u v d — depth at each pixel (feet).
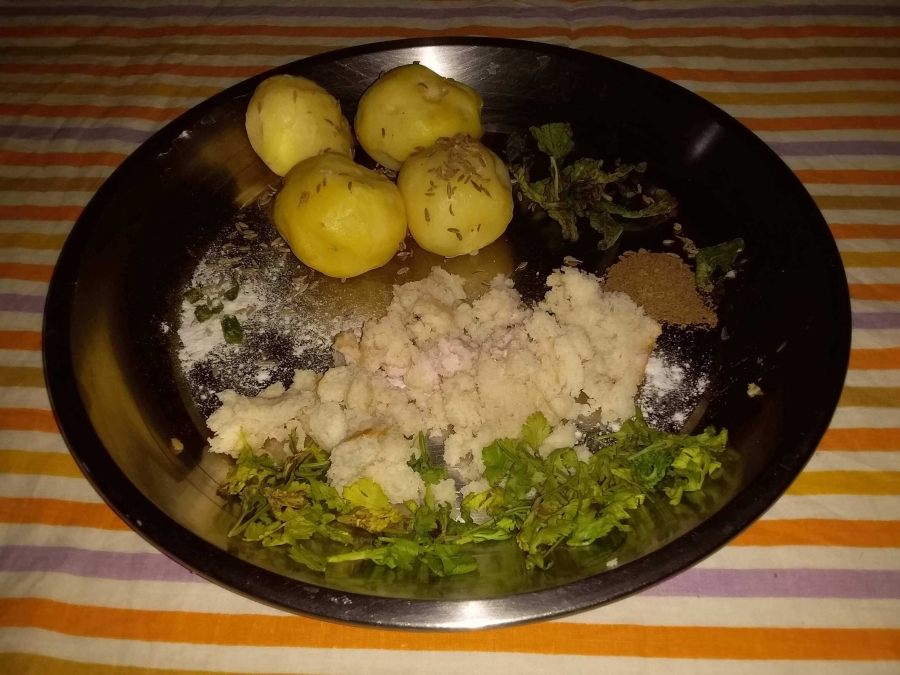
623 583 0.64
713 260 0.93
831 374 0.76
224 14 1.30
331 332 0.92
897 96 1.14
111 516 0.79
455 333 0.89
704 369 0.87
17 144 1.14
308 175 0.91
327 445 0.81
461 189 0.91
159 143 0.99
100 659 0.71
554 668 0.69
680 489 0.75
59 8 1.33
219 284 0.95
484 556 0.73
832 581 0.73
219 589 0.74
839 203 1.03
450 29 1.25
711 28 1.24
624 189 1.02
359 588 0.68
